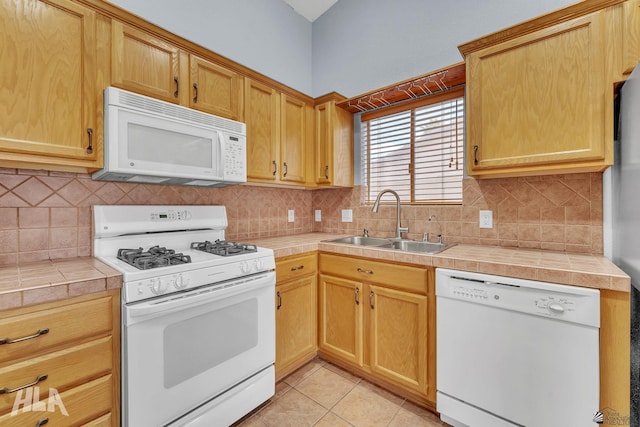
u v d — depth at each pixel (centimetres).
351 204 258
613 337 108
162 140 146
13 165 124
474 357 136
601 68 125
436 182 216
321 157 240
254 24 240
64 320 98
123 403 111
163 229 170
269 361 163
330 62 276
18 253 132
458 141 205
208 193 203
